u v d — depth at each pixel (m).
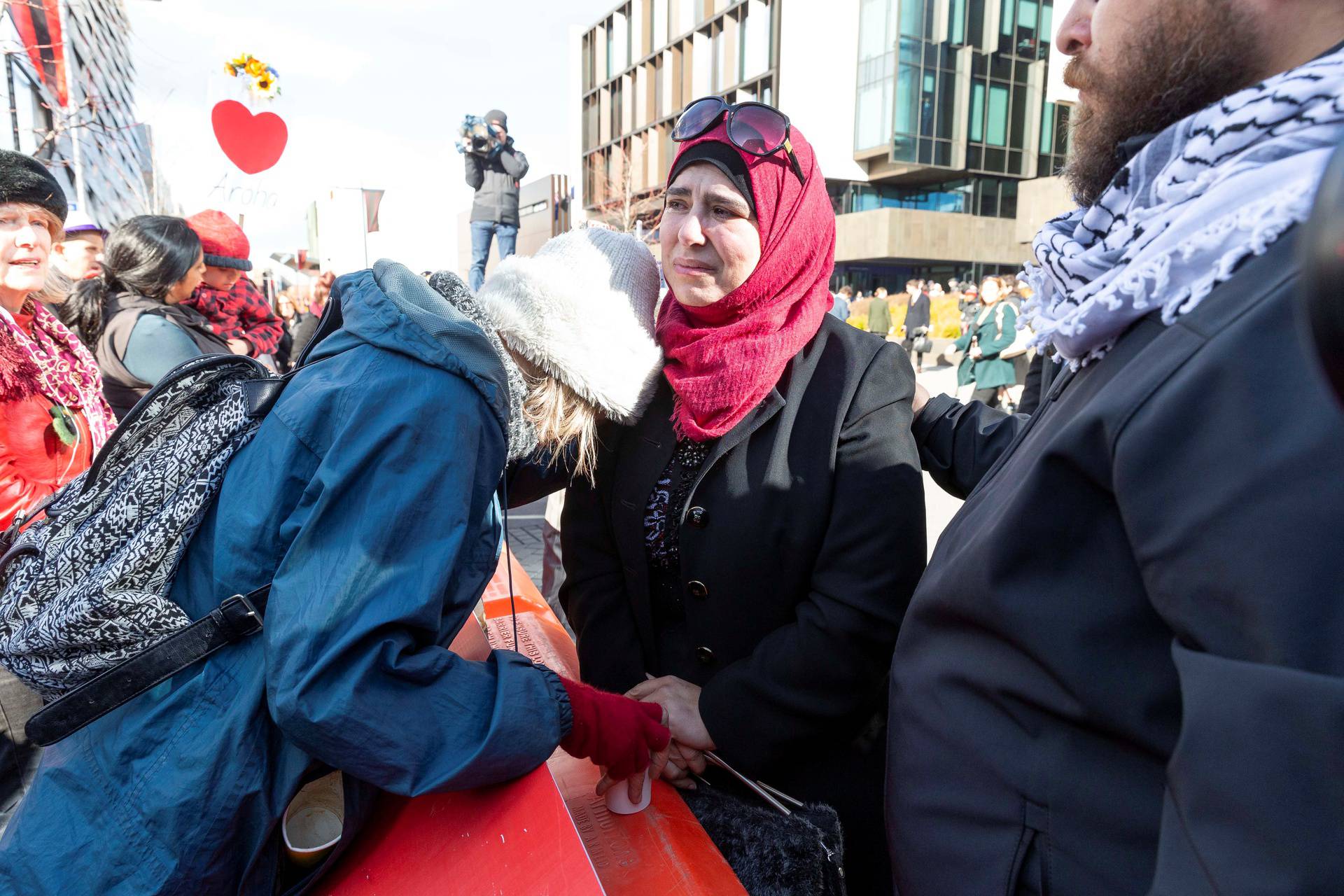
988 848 0.84
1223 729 0.54
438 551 0.93
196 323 3.06
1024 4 34.06
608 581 1.62
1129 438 0.64
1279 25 0.71
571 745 1.13
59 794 0.97
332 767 0.94
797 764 1.50
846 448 1.36
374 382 0.96
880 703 1.54
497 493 1.19
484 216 7.52
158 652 0.93
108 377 2.88
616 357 1.31
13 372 1.98
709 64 38.19
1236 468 0.57
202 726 0.93
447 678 0.96
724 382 1.32
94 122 9.74
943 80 32.94
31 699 1.78
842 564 1.33
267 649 0.89
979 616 0.83
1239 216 0.64
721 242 1.31
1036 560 0.76
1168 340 0.67
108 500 1.04
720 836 1.31
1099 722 0.74
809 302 1.39
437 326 0.99
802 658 1.33
